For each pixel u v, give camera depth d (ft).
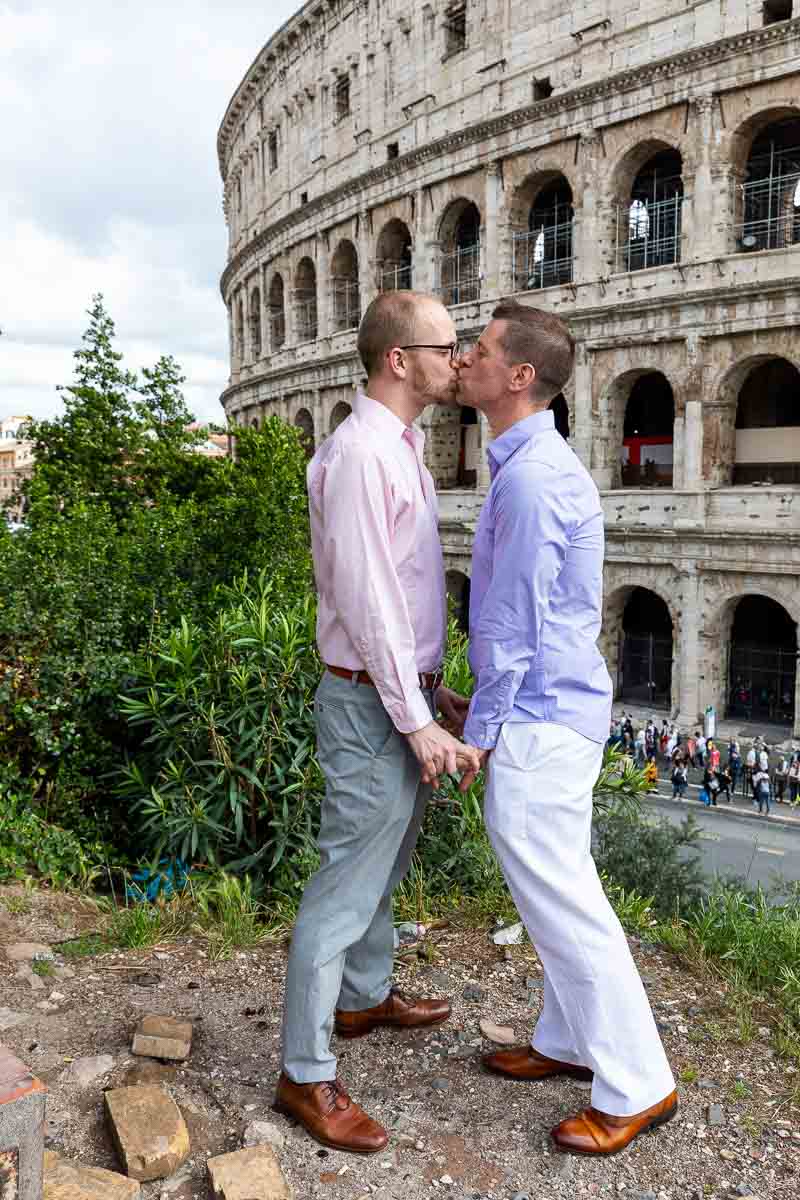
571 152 130.72
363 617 13.10
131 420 129.80
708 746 107.04
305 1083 13.74
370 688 13.93
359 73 167.43
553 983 13.87
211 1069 15.35
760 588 115.55
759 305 112.57
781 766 107.04
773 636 137.90
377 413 13.96
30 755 35.24
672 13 118.52
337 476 13.33
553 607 13.78
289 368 189.57
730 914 22.36
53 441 130.82
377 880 14.19
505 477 13.61
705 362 118.83
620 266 128.47
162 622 40.34
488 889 24.44
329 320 179.11
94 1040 16.16
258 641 28.84
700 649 120.88
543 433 13.92
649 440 145.79
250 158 220.02
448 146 146.41
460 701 16.34
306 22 181.37
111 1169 12.84
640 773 33.53
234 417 233.96
